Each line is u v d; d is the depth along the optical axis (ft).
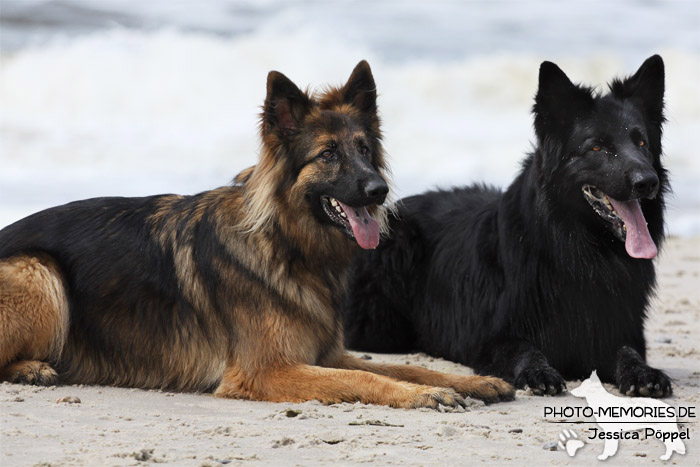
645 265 38.09
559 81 36.60
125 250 35.22
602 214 36.24
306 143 33.50
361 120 35.53
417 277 46.44
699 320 53.16
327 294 35.14
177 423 28.07
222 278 33.88
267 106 33.47
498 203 42.27
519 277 38.78
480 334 40.75
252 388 32.94
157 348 34.83
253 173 34.42
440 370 41.50
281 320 33.19
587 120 36.17
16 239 35.17
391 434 27.20
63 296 34.27
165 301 34.81
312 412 29.84
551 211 37.35
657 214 37.63
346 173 32.89
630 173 34.17
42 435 25.64
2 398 30.58
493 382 33.78
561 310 37.96
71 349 34.86
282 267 33.55
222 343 34.12
